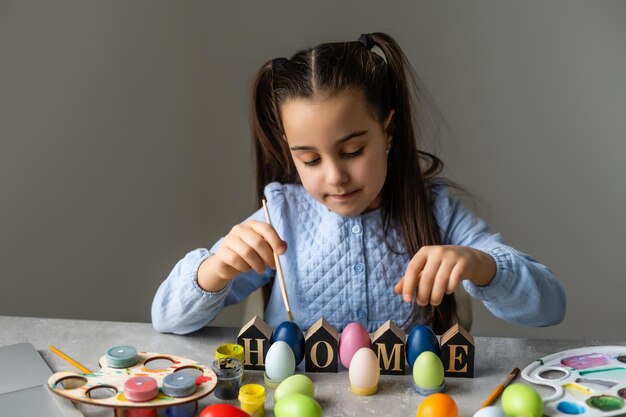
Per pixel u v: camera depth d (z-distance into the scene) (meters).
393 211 1.23
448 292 0.96
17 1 1.70
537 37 1.72
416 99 1.70
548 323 1.13
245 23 1.74
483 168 1.79
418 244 1.22
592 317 1.88
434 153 1.77
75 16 1.71
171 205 1.84
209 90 1.78
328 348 0.94
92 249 1.84
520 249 1.84
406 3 1.72
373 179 1.08
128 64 1.75
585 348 0.99
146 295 1.88
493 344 1.02
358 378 0.89
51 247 1.82
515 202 1.81
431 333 0.95
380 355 0.94
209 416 0.78
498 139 1.77
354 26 1.73
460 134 1.77
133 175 1.81
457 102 1.76
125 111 1.77
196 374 0.88
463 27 1.72
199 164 1.82
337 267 1.22
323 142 1.04
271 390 0.91
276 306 1.25
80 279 1.85
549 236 1.83
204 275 1.04
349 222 1.23
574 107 1.75
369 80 1.07
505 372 0.95
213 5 1.74
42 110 1.75
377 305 1.22
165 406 0.81
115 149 1.79
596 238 1.83
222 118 1.79
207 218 1.85
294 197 1.27
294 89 1.05
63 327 1.07
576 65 1.73
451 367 0.93
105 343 1.03
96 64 1.74
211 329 1.09
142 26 1.73
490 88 1.75
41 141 1.76
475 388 0.91
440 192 1.28
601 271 1.85
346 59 1.07
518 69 1.73
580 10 1.70
